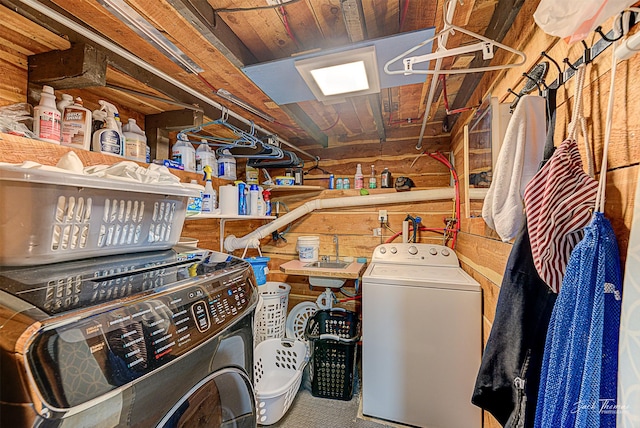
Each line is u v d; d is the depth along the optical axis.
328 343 2.05
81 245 0.77
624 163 0.59
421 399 1.69
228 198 2.09
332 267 2.48
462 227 2.18
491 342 0.95
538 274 0.76
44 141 1.02
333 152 2.94
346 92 1.50
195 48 1.20
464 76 1.72
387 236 2.69
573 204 0.66
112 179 0.80
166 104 1.54
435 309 1.67
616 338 0.49
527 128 0.92
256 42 1.29
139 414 0.54
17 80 1.03
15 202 0.64
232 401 0.85
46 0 0.91
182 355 0.63
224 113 1.80
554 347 0.60
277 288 2.61
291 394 1.83
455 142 2.38
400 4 1.11
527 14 1.08
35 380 0.41
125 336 0.53
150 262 0.89
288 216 2.71
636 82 0.56
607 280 0.52
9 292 0.53
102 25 1.05
